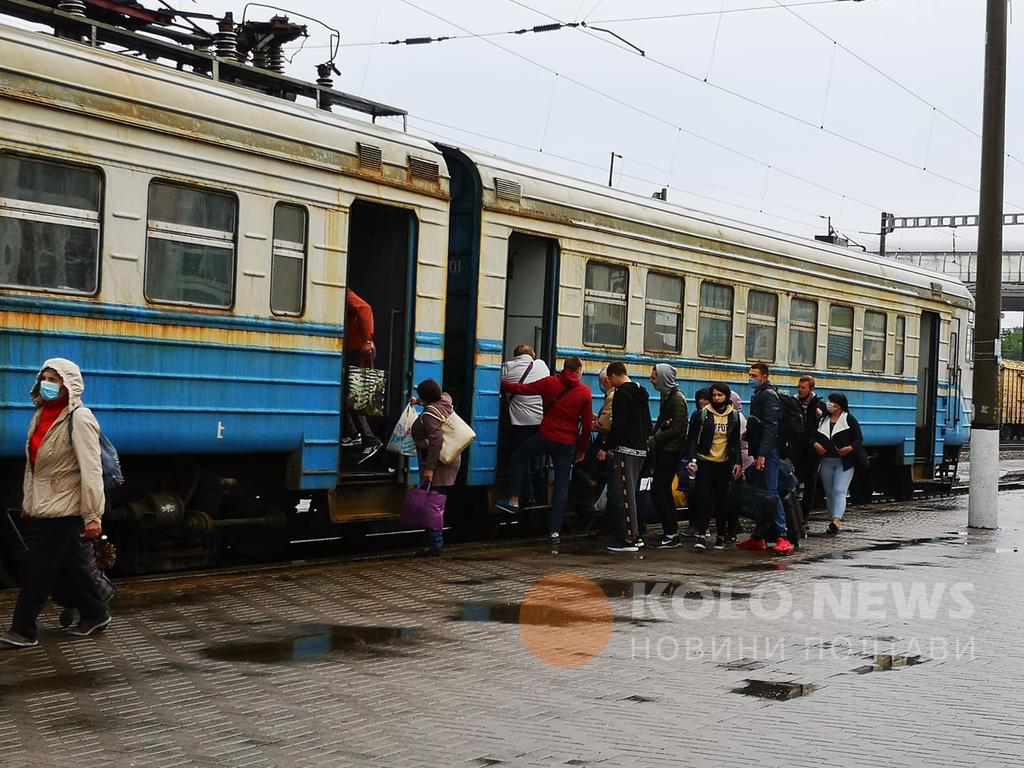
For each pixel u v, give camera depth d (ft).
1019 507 72.54
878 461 76.28
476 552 44.83
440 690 24.79
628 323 53.47
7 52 31.89
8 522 34.19
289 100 43.11
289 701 23.48
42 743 20.24
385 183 42.39
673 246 55.93
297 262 39.68
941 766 20.52
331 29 46.65
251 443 38.32
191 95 36.40
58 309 33.04
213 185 36.83
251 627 29.99
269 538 42.24
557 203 49.62
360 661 26.96
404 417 42.91
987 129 59.26
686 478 55.52
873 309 72.54
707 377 58.65
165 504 37.58
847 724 23.00
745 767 20.11
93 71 33.81
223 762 19.67
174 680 24.70
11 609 31.01
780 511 47.80
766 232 64.13
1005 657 29.53
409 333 43.75
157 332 35.47
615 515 46.50
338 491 42.24
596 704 24.07
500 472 48.96
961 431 84.07
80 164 33.45
